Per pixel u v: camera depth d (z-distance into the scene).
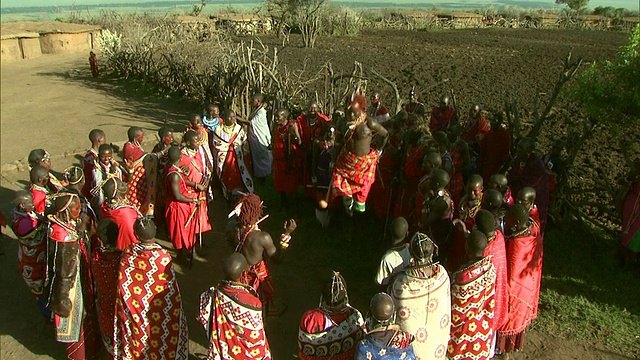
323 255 7.38
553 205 7.66
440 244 5.41
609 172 10.11
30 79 21.19
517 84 18.61
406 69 21.88
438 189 5.65
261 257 5.09
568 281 6.69
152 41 19.69
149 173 7.30
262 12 42.81
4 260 7.34
